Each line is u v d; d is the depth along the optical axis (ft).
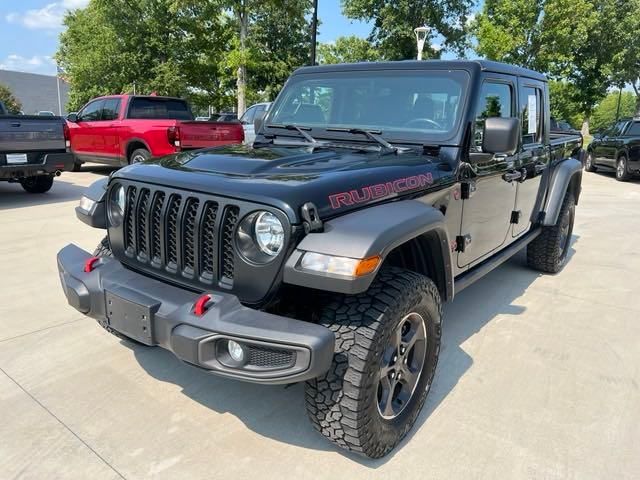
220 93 86.48
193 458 7.89
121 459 7.82
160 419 8.81
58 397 9.36
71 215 23.80
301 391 9.83
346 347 7.09
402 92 10.73
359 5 94.89
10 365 10.39
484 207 11.53
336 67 11.75
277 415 9.04
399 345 7.80
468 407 9.42
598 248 21.21
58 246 18.67
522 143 13.37
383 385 7.80
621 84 123.44
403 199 8.43
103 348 11.21
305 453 8.07
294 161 8.50
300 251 6.68
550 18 83.87
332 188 7.27
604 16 105.40
